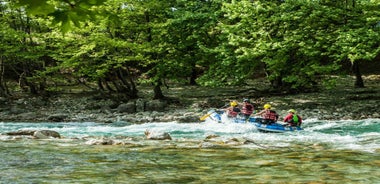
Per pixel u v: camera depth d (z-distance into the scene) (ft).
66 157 30.81
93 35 88.84
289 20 76.69
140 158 30.60
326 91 103.14
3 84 115.14
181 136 51.67
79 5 7.93
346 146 37.91
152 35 98.32
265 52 77.66
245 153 33.22
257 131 57.00
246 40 80.53
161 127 63.36
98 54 92.32
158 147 36.86
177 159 30.17
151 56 98.22
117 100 99.91
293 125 58.23
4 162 28.35
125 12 89.92
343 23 76.69
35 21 104.99
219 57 91.30
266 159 30.25
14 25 110.42
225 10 83.10
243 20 80.89
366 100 88.02
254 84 130.00
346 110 79.20
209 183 22.17
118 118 81.46
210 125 65.41
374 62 142.51
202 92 115.85
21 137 43.96
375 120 69.21
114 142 39.19
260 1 82.94
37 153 32.71
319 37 73.77
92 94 115.55
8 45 103.09
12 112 89.86
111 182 22.34
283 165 27.63
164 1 97.35
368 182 22.18
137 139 43.78
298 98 94.79
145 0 92.94
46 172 24.98
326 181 22.45
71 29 8.61
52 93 116.37
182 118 75.87
